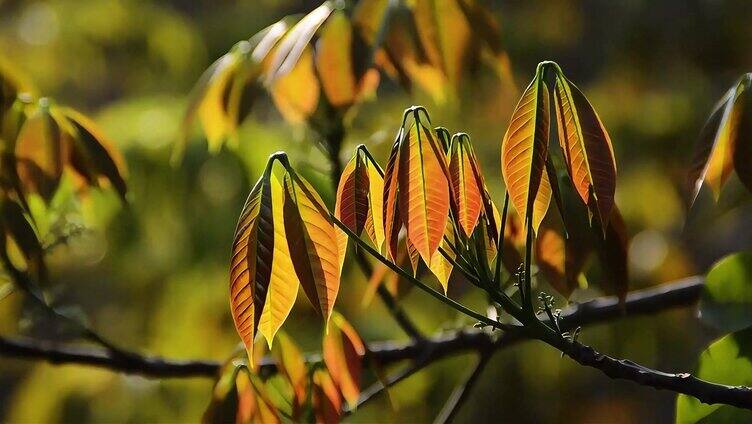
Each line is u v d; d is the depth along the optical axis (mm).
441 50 1959
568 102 1653
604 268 1827
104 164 1939
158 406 3389
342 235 1666
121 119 3182
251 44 2008
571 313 2051
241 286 1662
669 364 3568
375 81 2004
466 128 3561
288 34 1940
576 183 1661
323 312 1655
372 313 3014
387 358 2020
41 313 1969
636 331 3201
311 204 1657
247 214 1663
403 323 2025
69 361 1983
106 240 3012
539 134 1631
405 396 3131
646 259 3521
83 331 1976
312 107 1955
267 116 3465
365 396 2023
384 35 1917
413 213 1637
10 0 5773
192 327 3240
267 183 1663
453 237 1680
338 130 1980
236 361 1831
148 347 3562
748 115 1738
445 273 1684
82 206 2004
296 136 2047
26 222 1905
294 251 1654
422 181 1636
